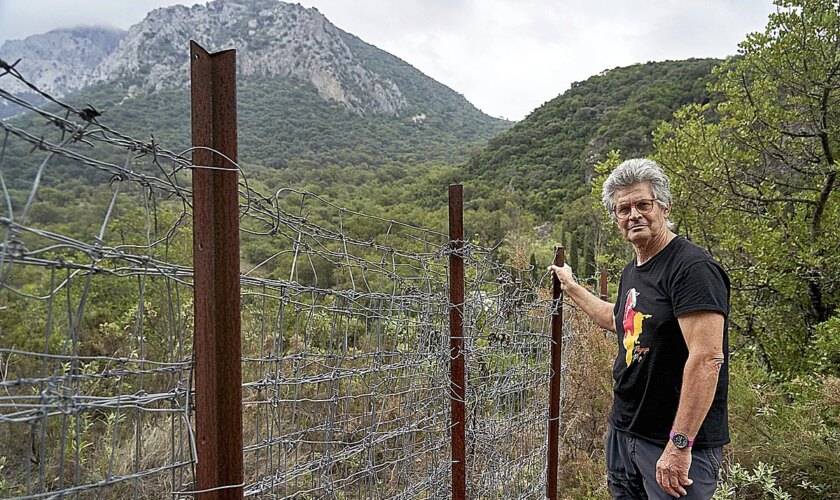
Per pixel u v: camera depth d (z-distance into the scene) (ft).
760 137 21.75
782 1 21.15
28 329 11.21
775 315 22.44
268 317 9.87
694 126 22.30
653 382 6.91
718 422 6.63
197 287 3.58
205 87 3.54
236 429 3.66
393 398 7.51
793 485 12.21
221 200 3.59
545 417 10.18
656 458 6.95
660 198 7.08
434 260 7.43
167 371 3.60
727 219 22.77
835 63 20.29
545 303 10.39
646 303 7.02
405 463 7.09
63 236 2.94
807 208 22.33
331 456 5.82
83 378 3.35
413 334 7.47
